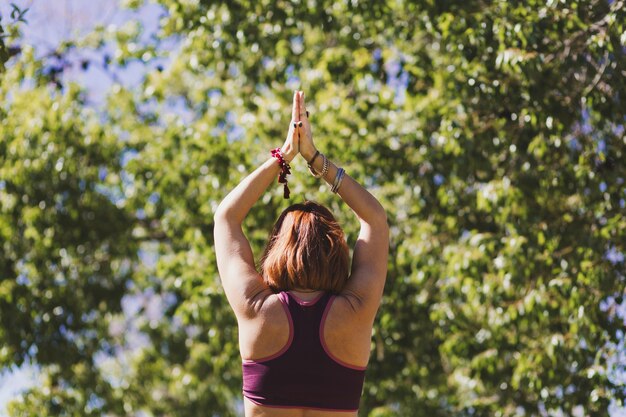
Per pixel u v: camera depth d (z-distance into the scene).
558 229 7.42
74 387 11.60
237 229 2.74
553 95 7.07
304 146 2.82
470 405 8.97
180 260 9.73
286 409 2.53
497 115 7.44
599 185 7.09
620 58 6.48
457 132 7.41
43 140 10.07
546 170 7.30
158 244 12.95
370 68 8.62
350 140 8.80
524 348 7.95
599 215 7.30
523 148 7.36
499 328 7.72
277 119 9.44
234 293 2.62
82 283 11.37
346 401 2.57
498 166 7.90
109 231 11.21
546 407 7.57
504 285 7.28
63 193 10.57
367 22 8.21
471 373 8.81
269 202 8.87
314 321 2.56
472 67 7.25
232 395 13.41
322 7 8.10
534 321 7.48
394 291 8.82
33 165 9.99
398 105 9.20
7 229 10.45
